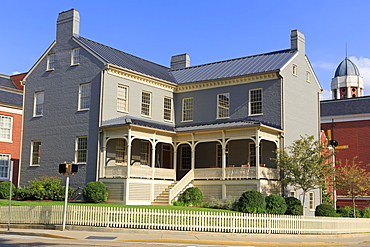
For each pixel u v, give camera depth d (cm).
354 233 2719
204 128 3347
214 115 3750
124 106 3519
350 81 7556
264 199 2962
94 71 3422
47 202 3083
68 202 3175
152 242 1842
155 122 3738
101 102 3325
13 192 3441
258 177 3080
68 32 3659
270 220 2303
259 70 3591
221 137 3312
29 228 2331
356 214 3791
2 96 3891
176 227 2158
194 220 2175
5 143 3834
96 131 3325
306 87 3828
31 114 3778
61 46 3681
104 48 3853
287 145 3428
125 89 3541
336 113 5144
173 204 3145
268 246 1917
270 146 3462
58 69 3669
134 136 3198
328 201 4106
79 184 3359
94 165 3300
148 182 3244
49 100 3675
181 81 4009
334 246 2062
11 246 1526
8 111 3894
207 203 3156
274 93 3466
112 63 3438
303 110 3738
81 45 3538
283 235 2267
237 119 3622
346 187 3784
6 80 4622
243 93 3625
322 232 2536
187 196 3192
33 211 2383
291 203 3148
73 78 3547
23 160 3747
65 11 3712
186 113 3922
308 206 3631
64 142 3509
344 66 7706
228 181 3206
